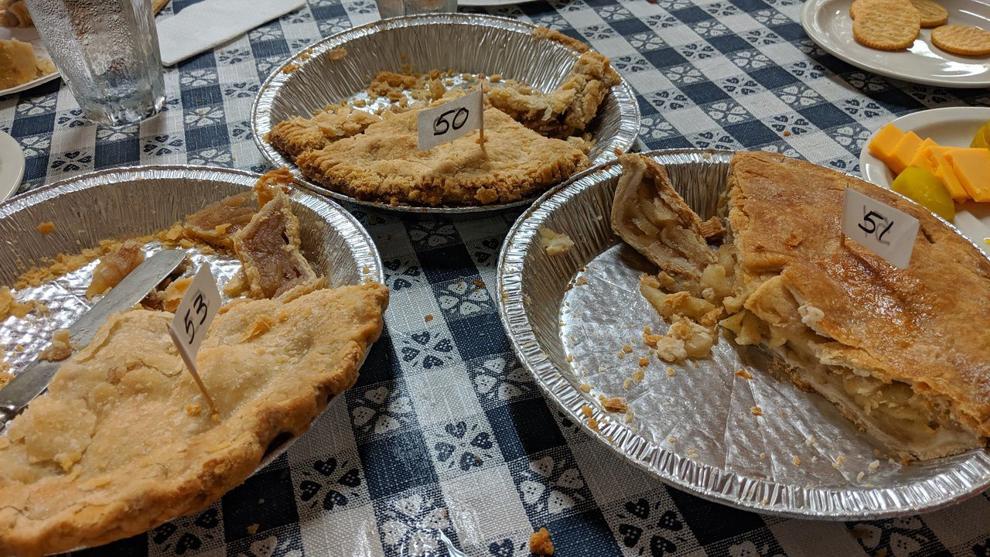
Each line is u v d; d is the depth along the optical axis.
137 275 0.34
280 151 0.41
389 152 0.40
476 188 0.37
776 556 0.26
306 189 0.37
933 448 0.27
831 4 0.56
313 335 0.28
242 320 0.29
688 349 0.32
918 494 0.24
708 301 0.34
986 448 0.25
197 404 0.26
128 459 0.24
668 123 0.47
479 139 0.40
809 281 0.31
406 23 0.51
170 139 0.46
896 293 0.30
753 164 0.37
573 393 0.27
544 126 0.45
